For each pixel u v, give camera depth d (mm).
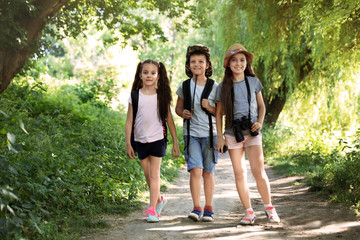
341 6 6684
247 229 4105
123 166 6754
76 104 11289
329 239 3520
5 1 6641
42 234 3520
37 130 5852
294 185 7613
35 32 7477
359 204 4676
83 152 5980
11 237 3291
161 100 4809
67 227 3988
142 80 4844
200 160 4711
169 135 14781
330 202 5312
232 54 4441
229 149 4547
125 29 11258
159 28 11383
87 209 4824
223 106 4484
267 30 12211
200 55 4801
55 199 4383
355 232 3680
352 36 9586
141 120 4793
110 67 19453
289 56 15297
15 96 9438
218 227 4285
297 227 4102
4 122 4379
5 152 3998
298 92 17219
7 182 3676
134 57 20453
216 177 9445
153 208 4672
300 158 10945
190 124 4801
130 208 5344
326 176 7117
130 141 4859
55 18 8977
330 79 15242
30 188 4012
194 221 4688
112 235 3947
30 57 7996
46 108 9820
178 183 8367
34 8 6992
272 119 18672
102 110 13383
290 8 11125
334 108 15727
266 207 4496
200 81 4863
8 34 6664
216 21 16609
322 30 7027
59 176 4891
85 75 20312
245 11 13414
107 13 10430
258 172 4457
